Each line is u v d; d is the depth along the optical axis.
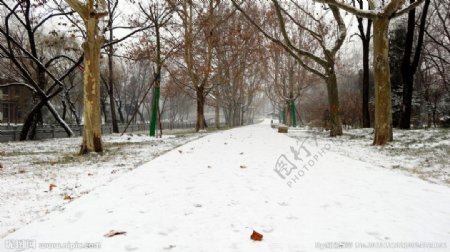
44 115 51.53
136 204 5.47
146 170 8.67
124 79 63.91
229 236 4.07
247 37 36.31
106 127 35.47
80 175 8.45
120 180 7.39
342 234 4.13
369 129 23.88
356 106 32.84
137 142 19.03
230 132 28.78
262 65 51.84
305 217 4.81
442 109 29.22
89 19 12.24
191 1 28.98
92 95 12.70
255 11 37.97
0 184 7.41
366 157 11.48
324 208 5.26
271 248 3.71
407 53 21.09
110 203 5.54
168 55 25.25
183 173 8.23
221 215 4.89
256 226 4.43
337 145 15.50
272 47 37.81
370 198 5.81
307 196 6.00
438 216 4.84
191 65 31.48
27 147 16.42
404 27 29.48
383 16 14.59
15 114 52.31
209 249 3.69
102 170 9.16
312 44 41.62
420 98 31.56
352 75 56.44
